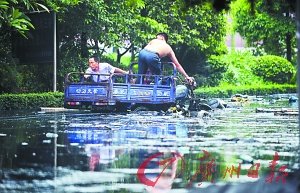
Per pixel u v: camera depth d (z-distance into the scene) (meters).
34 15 41.78
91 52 52.09
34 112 34.66
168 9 56.56
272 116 30.00
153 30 53.47
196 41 59.84
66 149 14.96
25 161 12.60
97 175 10.67
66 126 23.19
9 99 37.94
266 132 20.23
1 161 12.63
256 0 16.17
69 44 50.00
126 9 49.84
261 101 49.75
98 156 13.51
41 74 46.50
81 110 36.66
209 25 60.53
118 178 10.37
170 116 29.86
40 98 40.09
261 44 86.31
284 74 77.69
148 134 19.42
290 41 80.81
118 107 34.12
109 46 50.62
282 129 21.67
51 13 41.25
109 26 48.50
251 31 81.25
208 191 4.58
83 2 46.25
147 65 35.31
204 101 38.06
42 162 12.45
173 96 34.53
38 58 42.19
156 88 34.09
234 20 81.88
